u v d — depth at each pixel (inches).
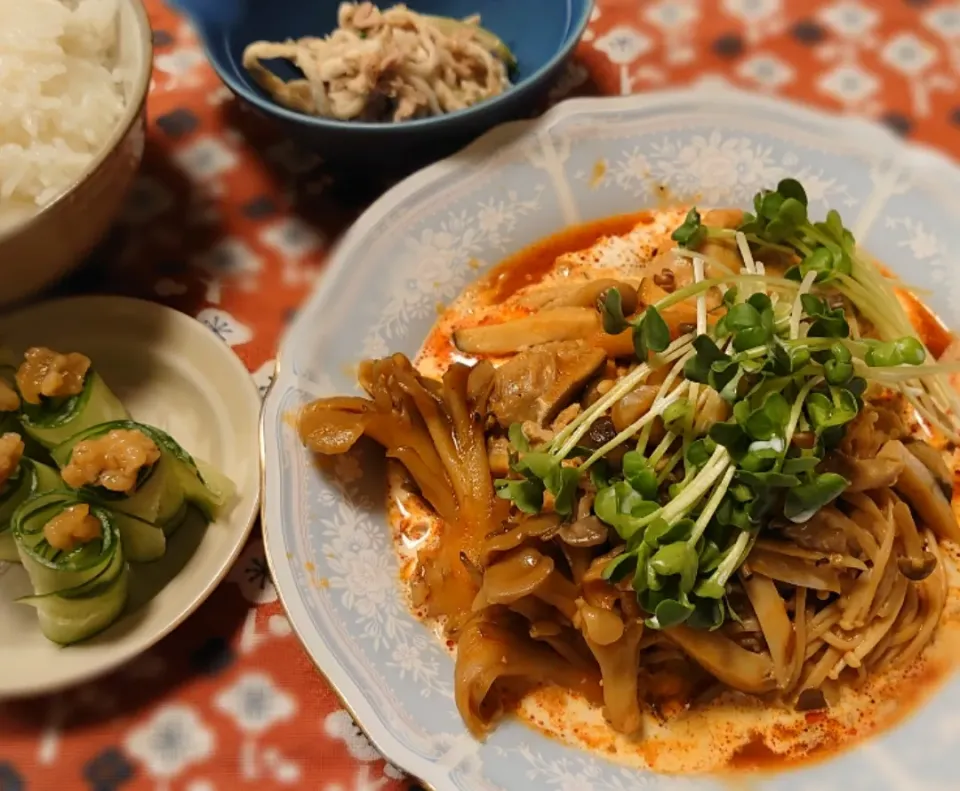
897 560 13.1
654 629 12.4
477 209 15.1
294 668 13.4
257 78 15.6
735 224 14.9
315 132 14.7
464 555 13.1
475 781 12.3
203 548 13.7
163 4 17.5
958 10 17.2
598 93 16.7
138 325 14.7
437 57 15.7
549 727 12.8
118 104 14.6
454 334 14.7
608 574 12.2
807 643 13.0
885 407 13.9
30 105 14.1
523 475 13.0
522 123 15.3
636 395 13.3
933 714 12.7
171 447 13.5
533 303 14.9
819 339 12.8
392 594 13.4
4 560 13.7
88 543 12.8
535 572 12.4
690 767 12.6
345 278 14.5
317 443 13.5
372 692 12.6
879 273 14.6
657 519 12.3
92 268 15.5
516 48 16.6
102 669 12.8
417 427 13.7
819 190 15.2
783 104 15.3
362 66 15.3
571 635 13.0
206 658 13.4
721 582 12.3
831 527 12.7
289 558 13.1
